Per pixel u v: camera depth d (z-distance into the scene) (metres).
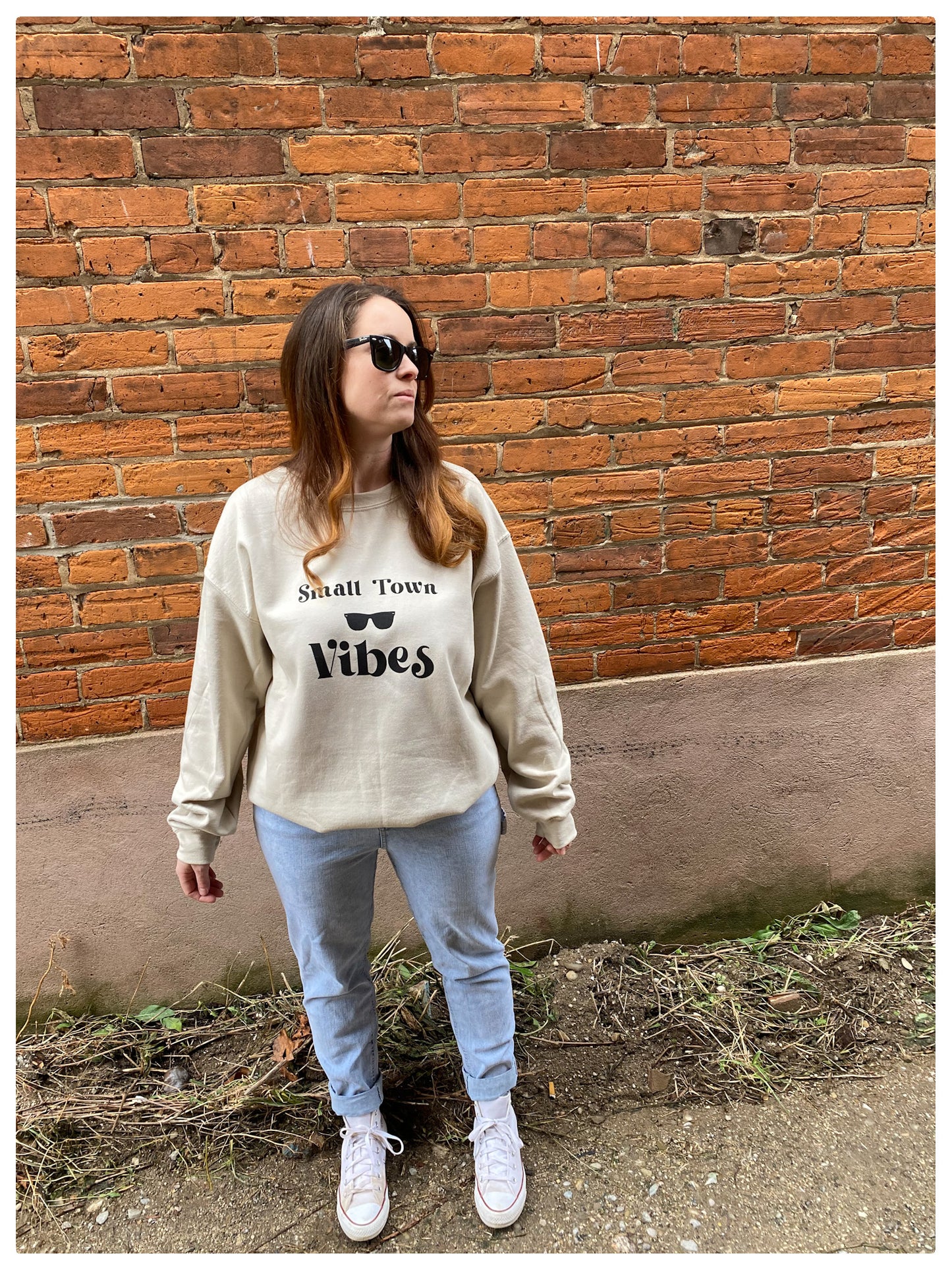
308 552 1.34
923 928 2.46
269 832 1.46
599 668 2.26
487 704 1.56
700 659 2.31
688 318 2.11
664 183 2.04
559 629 2.22
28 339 1.87
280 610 1.33
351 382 1.30
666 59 1.98
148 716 2.09
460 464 2.08
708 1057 2.04
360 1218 1.60
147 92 1.81
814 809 2.45
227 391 1.96
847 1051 2.05
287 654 1.32
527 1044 2.08
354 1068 1.65
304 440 1.38
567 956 2.35
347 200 1.92
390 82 1.88
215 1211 1.71
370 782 1.36
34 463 1.92
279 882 1.48
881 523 2.33
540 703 1.56
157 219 1.86
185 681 2.08
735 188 2.07
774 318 2.16
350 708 1.34
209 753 1.47
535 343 2.05
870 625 2.39
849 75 2.07
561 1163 1.77
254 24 1.81
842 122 2.09
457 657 1.37
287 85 1.85
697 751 2.34
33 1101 1.94
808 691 2.37
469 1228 1.64
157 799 2.12
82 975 2.18
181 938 2.21
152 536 2.00
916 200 2.17
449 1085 1.96
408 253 1.96
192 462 1.98
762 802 2.41
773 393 2.19
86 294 1.87
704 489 2.21
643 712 2.29
